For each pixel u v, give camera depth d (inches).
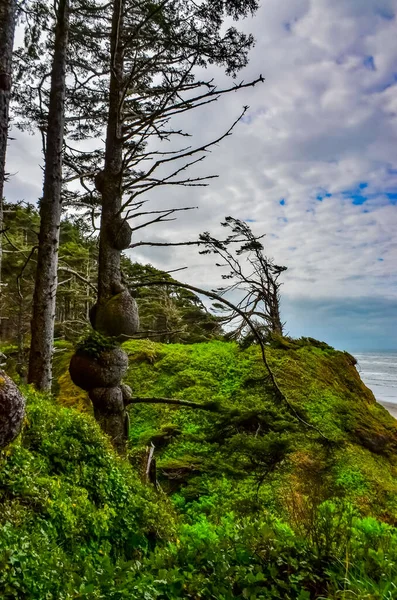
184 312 1010.1
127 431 300.5
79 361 280.2
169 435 525.7
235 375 636.7
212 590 124.2
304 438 451.5
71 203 394.0
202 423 540.4
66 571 133.5
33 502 166.6
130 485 243.3
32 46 380.5
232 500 364.8
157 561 144.6
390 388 2335.1
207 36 295.3
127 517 216.7
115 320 290.7
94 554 174.9
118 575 129.0
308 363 667.4
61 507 174.2
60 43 352.5
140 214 290.2
